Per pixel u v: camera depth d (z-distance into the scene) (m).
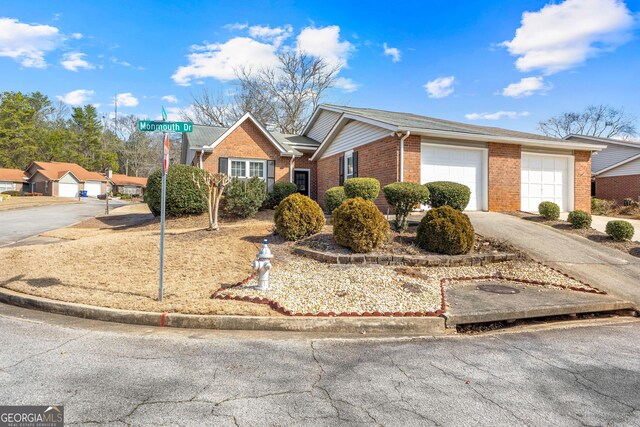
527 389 3.14
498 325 5.21
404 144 12.50
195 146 17.62
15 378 3.15
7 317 5.05
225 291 5.80
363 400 2.88
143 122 5.20
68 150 59.91
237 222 13.39
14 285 6.16
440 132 12.43
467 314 5.05
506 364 3.69
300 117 34.31
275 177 19.17
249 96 34.84
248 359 3.68
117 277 6.55
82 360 3.58
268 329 4.68
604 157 25.53
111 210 24.03
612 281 7.12
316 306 5.23
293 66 33.78
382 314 4.96
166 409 2.69
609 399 2.99
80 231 13.52
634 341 4.54
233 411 2.68
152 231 12.03
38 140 56.69
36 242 11.23
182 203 14.33
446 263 7.73
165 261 7.62
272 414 2.65
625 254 8.78
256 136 18.89
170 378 3.21
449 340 4.45
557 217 12.05
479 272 7.45
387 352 3.96
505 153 13.85
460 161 13.34
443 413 2.71
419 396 2.97
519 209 13.99
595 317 5.77
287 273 6.90
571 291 6.49
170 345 4.05
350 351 3.97
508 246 8.80
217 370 3.40
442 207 8.50
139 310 4.97
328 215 13.46
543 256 8.45
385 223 8.32
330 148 18.27
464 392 3.05
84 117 63.12
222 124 35.59
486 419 2.64
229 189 13.72
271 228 10.62
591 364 3.74
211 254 8.09
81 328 4.61
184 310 4.93
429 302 5.52
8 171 48.84
